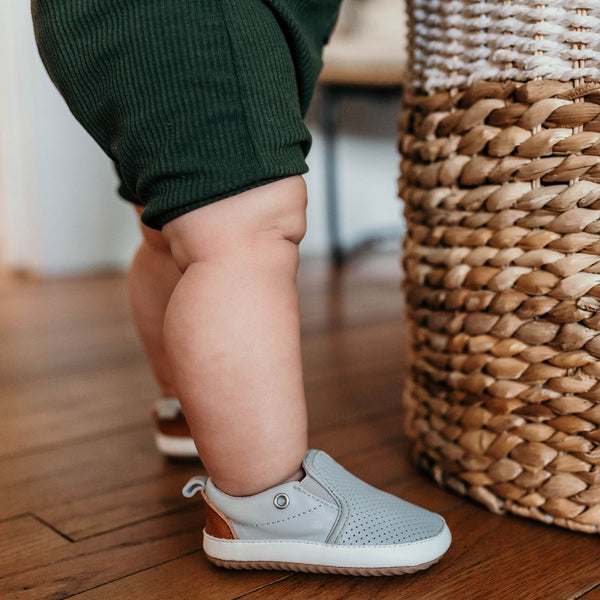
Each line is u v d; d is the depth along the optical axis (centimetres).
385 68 207
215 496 58
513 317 64
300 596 55
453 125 66
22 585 58
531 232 62
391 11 219
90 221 241
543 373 62
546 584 55
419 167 70
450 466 71
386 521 56
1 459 86
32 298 200
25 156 231
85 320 172
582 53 58
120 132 55
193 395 53
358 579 57
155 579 58
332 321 163
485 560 59
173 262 77
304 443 56
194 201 52
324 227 280
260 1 55
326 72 207
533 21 59
